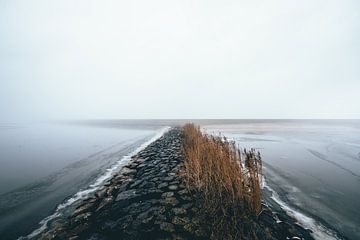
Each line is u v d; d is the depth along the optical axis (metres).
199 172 5.96
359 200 6.05
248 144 19.22
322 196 6.34
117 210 4.71
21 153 15.53
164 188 5.95
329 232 4.20
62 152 15.91
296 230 4.05
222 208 4.16
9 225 4.80
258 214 4.23
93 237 3.66
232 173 4.92
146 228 3.86
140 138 25.86
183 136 18.33
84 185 7.80
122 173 8.15
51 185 7.94
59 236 3.82
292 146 17.89
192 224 3.91
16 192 7.16
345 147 17.42
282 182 7.75
